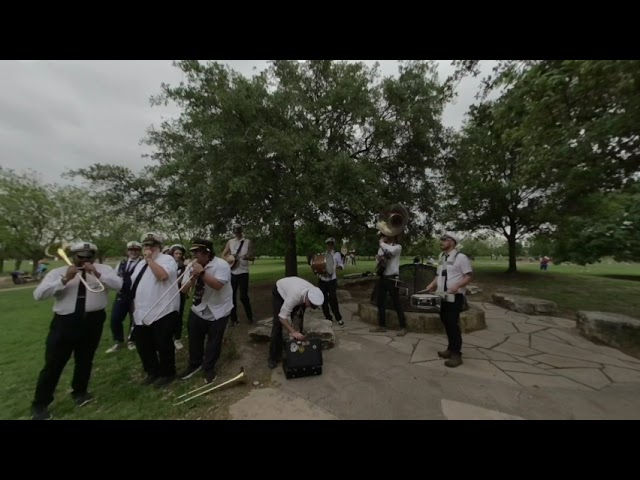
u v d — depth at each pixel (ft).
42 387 8.64
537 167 14.07
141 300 10.26
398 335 15.05
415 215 34.14
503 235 47.09
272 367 11.26
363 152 33.78
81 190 73.56
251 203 23.85
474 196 41.91
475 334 15.14
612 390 9.17
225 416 8.23
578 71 9.11
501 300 21.86
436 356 12.20
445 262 11.93
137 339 10.37
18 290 46.73
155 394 9.75
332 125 30.27
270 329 14.02
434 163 32.60
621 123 9.68
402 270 19.06
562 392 9.07
